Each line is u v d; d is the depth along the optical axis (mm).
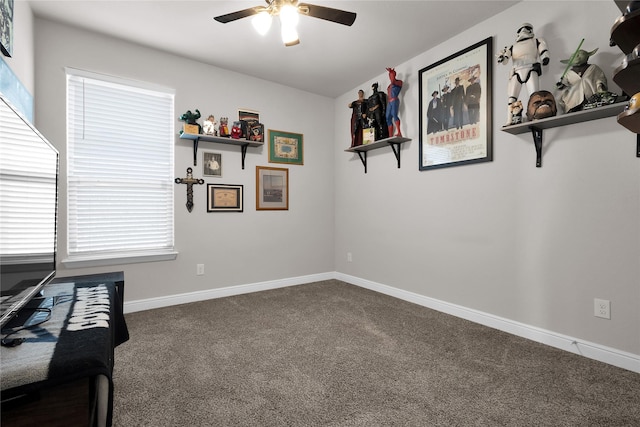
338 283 3994
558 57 2129
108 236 2834
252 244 3602
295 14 1901
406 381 1738
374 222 3664
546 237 2223
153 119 3029
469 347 2164
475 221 2652
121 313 1809
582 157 2049
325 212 4168
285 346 2182
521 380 1745
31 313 1378
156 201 3053
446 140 2846
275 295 3445
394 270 3414
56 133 2582
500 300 2490
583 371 1838
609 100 1779
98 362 1015
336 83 3762
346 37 2768
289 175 3867
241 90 3492
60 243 2617
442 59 2848
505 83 2436
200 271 3264
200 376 1789
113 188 2850
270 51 3012
